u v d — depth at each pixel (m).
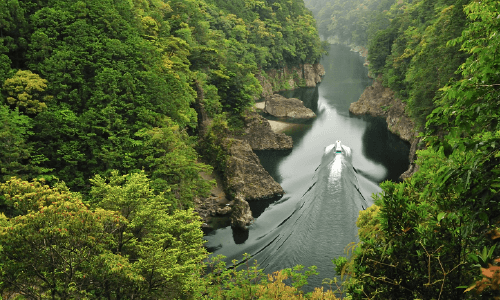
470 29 9.78
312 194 59.88
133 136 47.59
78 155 41.16
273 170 71.50
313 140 87.94
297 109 108.81
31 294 20.38
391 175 65.75
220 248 46.56
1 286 19.48
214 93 80.12
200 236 28.36
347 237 47.38
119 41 52.12
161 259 22.72
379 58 123.12
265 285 23.22
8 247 18.69
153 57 58.22
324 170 68.81
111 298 24.62
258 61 141.25
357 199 57.16
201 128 74.62
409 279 7.95
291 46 156.12
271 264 42.66
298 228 50.09
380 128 94.56
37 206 20.06
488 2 9.29
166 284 24.14
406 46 100.56
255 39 144.50
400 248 8.05
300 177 67.38
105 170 43.69
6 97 43.66
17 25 48.88
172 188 45.44
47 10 50.41
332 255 43.72
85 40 50.06
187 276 23.69
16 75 44.47
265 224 52.06
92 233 21.05
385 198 8.50
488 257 4.95
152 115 50.91
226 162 63.28
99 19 53.97
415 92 65.44
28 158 40.97
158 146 47.31
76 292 21.55
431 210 8.56
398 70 100.50
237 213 51.53
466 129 6.46
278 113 109.94
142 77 52.00
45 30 49.50
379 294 8.16
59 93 45.81
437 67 61.25
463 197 6.70
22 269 19.38
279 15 165.62
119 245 25.28
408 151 77.38
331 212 53.72
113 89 47.25
